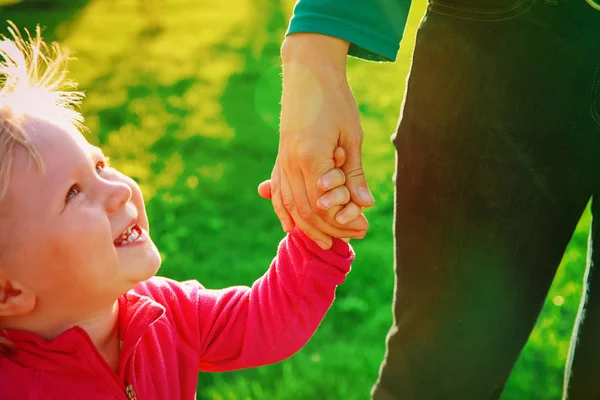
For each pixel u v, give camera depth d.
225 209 5.12
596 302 1.79
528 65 1.73
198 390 3.05
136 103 7.84
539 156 1.77
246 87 8.48
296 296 1.65
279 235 4.72
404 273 1.99
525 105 1.75
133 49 10.21
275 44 10.46
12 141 1.30
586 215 4.44
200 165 5.98
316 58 1.65
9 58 1.44
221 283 4.05
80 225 1.31
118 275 1.36
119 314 1.47
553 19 1.69
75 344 1.34
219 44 10.53
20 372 1.34
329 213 1.63
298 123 1.63
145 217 1.46
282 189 1.68
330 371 3.12
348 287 3.94
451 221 1.87
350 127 1.66
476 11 1.75
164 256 4.34
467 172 1.83
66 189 1.31
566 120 1.73
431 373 1.97
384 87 8.23
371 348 3.33
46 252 1.31
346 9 1.65
